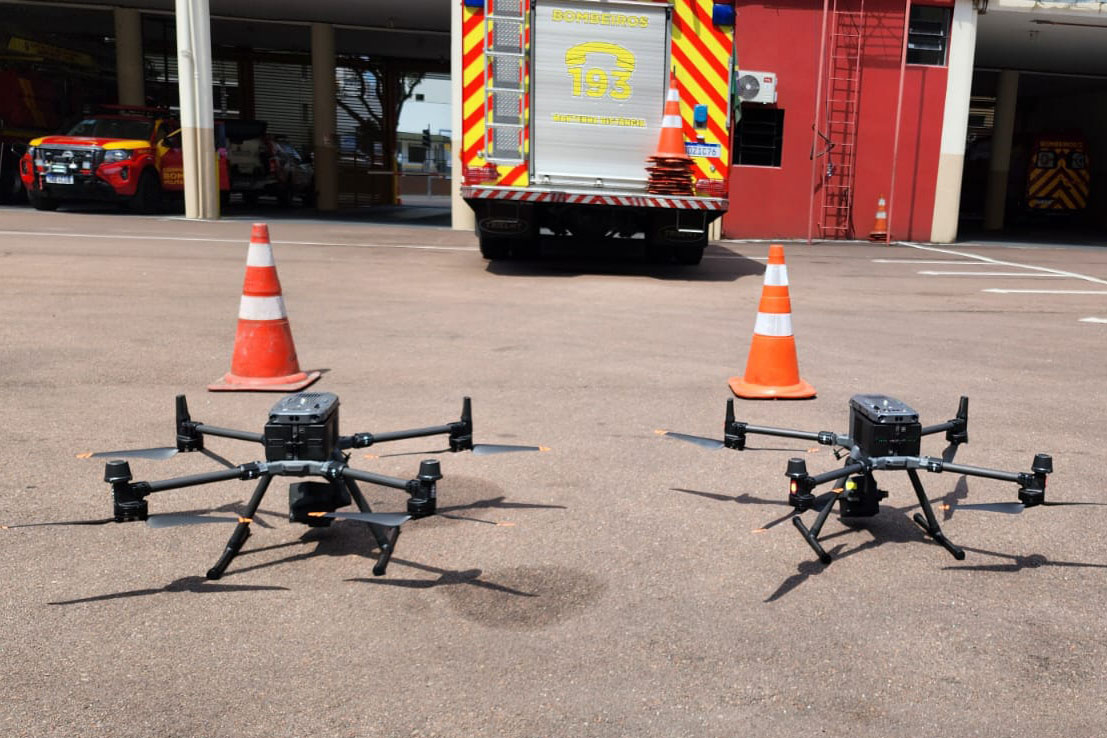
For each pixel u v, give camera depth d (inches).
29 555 120.6
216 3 851.4
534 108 392.8
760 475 160.1
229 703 88.7
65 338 250.7
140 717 86.0
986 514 144.2
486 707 88.9
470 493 147.7
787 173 703.7
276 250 483.5
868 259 575.2
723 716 88.4
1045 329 325.7
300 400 125.7
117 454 134.5
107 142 663.8
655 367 241.0
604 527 135.2
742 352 263.9
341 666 95.8
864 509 133.0
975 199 1161.4
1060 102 1226.0
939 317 347.9
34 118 816.9
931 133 713.6
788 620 108.2
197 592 111.7
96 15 930.1
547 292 366.6
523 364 239.5
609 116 394.6
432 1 820.6
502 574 118.7
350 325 285.6
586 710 88.8
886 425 128.2
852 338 295.7
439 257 482.6
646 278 423.2
